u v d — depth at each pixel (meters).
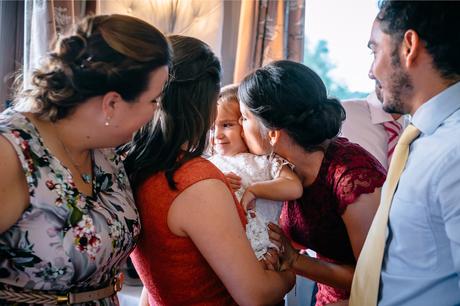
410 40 1.00
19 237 1.01
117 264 1.18
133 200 1.21
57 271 1.04
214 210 1.11
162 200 1.14
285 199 1.42
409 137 1.06
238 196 1.44
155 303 1.30
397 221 1.03
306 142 1.38
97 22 1.05
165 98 1.16
